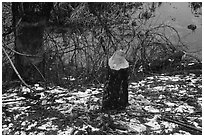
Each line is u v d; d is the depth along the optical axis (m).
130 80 6.97
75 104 4.91
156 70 8.03
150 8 7.12
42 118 4.29
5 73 6.71
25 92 5.70
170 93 5.64
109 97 4.48
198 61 8.07
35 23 6.29
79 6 6.48
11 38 6.97
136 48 7.12
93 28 6.74
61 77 6.80
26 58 6.38
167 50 7.89
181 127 3.92
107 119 4.02
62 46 7.30
